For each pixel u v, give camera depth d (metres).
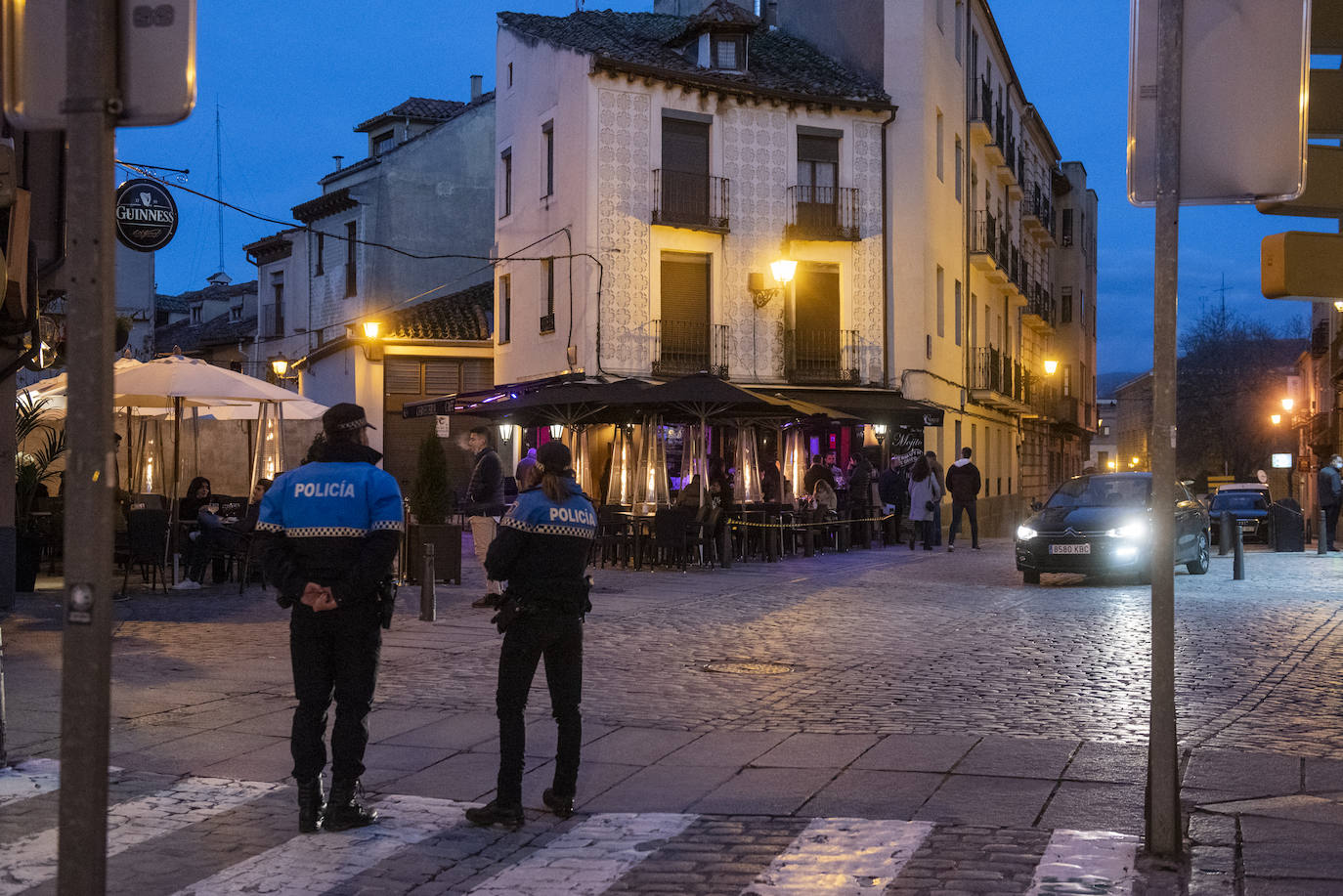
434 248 38.81
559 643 5.95
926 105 31.44
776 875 5.00
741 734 7.67
